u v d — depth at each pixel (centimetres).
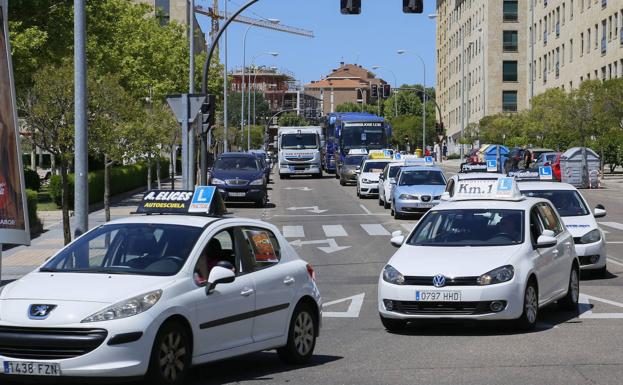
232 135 11869
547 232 2283
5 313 1475
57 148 3888
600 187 8850
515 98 17600
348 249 4284
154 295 1493
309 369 1769
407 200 5778
